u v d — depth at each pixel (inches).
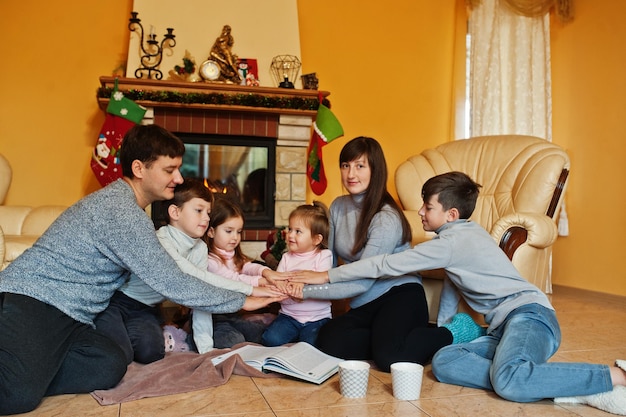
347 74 194.9
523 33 193.8
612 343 110.7
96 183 176.6
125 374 78.4
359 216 97.4
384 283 94.5
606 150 176.7
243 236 173.2
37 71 173.5
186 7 176.7
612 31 175.2
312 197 191.6
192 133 173.3
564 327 127.8
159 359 86.7
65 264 72.9
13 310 68.3
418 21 200.4
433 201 91.3
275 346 96.1
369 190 95.3
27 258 72.5
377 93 197.0
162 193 81.2
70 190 175.5
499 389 71.8
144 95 163.2
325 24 193.3
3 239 104.1
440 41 201.8
